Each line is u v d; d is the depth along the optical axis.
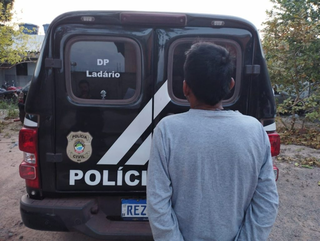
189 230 1.32
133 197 2.56
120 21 2.37
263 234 1.32
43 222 2.38
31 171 2.46
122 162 2.50
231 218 1.32
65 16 2.35
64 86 2.41
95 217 2.50
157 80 2.45
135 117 2.46
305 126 8.16
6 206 3.91
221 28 2.44
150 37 2.41
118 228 2.42
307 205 4.04
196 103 1.39
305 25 6.65
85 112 2.43
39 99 2.39
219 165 1.30
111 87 2.45
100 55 2.41
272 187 1.35
